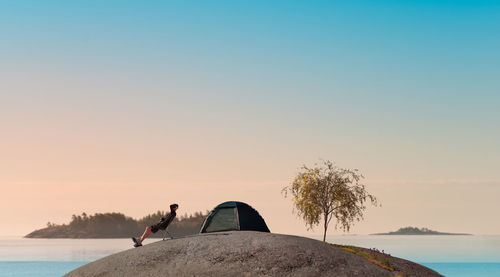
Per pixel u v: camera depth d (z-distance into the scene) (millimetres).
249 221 27938
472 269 64000
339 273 21328
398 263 26922
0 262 77250
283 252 21875
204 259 21562
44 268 62344
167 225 25031
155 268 21594
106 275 21875
